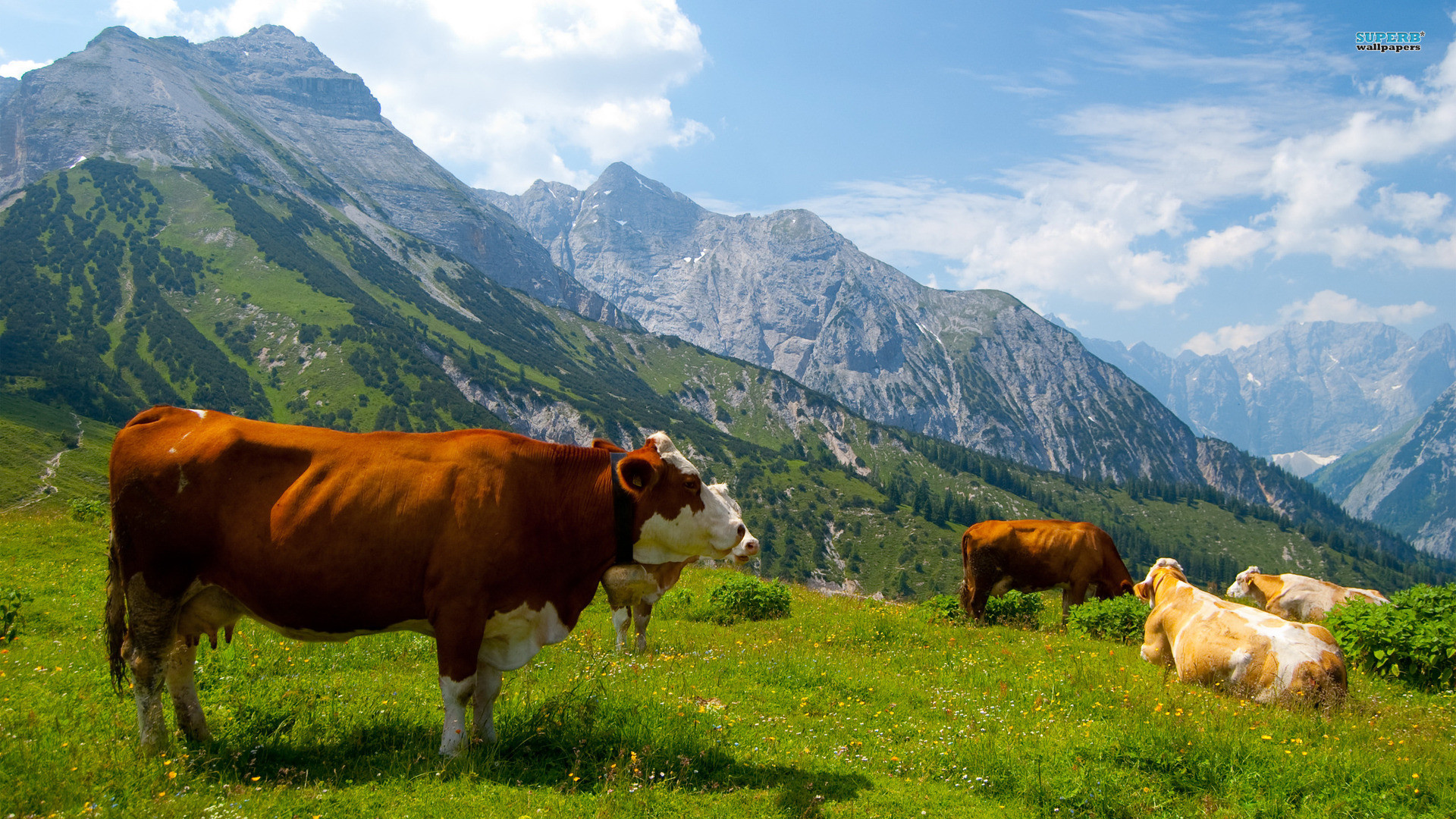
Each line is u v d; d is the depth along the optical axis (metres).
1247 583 19.36
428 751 7.06
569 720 7.88
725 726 8.49
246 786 6.45
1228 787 7.25
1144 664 12.84
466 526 7.07
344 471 7.07
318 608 7.04
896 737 8.82
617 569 8.81
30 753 6.55
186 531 6.96
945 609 18.22
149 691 7.02
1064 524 18.42
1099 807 6.89
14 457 135.12
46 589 14.83
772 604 17.91
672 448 8.04
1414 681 11.91
